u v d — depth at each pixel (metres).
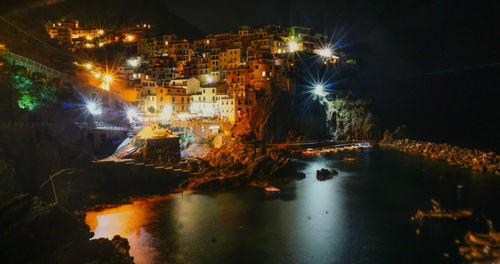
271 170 79.19
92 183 63.00
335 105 135.88
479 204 60.44
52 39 142.38
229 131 102.00
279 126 114.06
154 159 79.69
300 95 130.00
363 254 42.72
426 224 51.84
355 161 100.12
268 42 149.88
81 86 92.69
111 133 89.38
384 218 54.41
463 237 47.16
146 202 62.44
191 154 92.62
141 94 120.06
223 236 47.56
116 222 52.06
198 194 67.44
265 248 44.22
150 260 40.66
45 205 36.56
